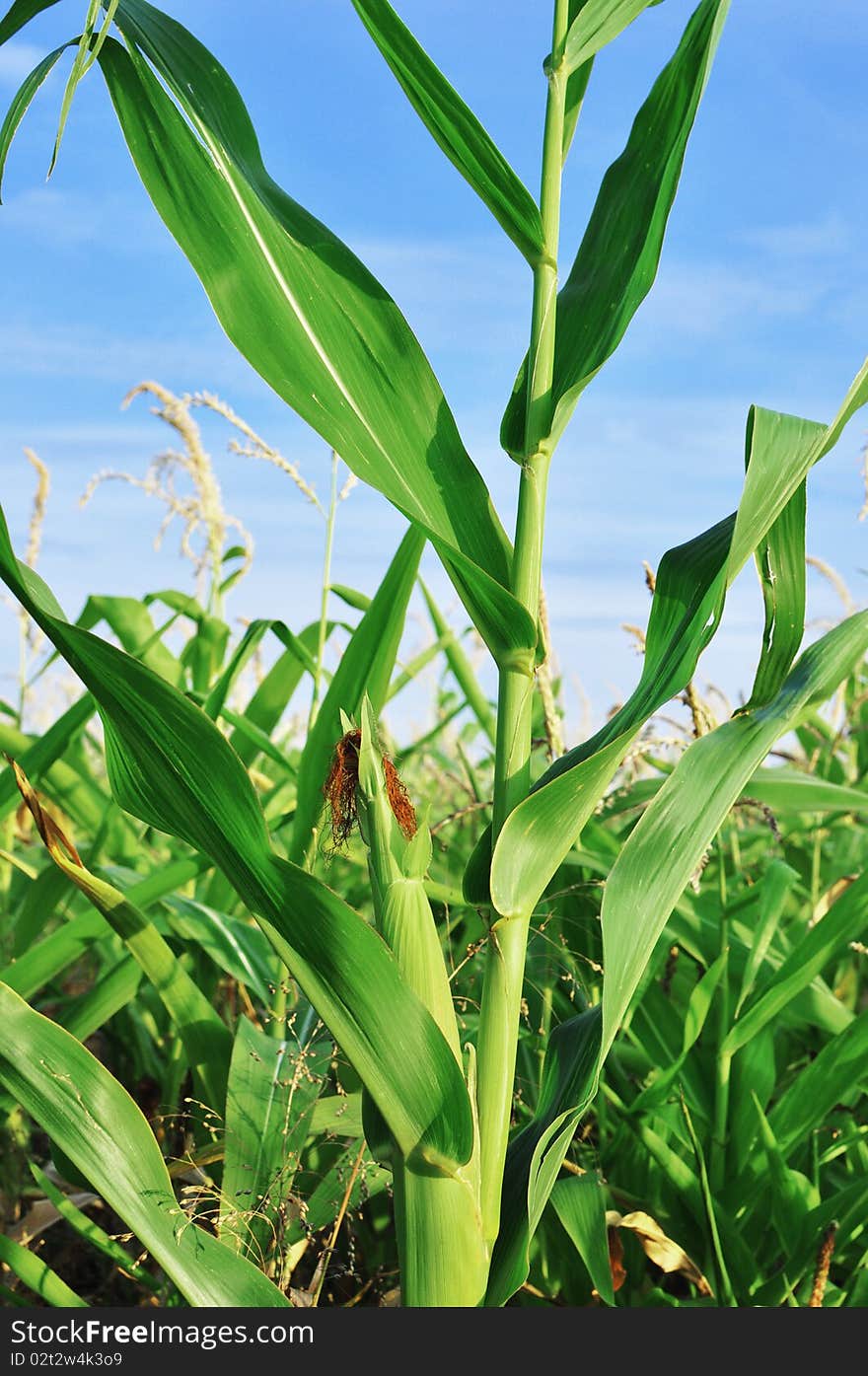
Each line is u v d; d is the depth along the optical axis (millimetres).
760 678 924
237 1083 1115
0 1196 1239
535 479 855
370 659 1189
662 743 1176
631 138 970
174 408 1698
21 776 934
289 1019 1255
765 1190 1167
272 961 1296
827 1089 1114
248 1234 1035
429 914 798
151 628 1798
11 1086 839
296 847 1194
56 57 894
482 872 874
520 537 857
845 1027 1193
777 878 1230
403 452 864
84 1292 1260
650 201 911
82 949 1193
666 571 950
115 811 1558
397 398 873
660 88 949
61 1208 1067
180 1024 1135
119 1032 1585
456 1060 775
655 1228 1060
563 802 809
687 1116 1104
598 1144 1280
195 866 1216
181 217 885
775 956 1344
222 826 789
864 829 1805
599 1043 919
